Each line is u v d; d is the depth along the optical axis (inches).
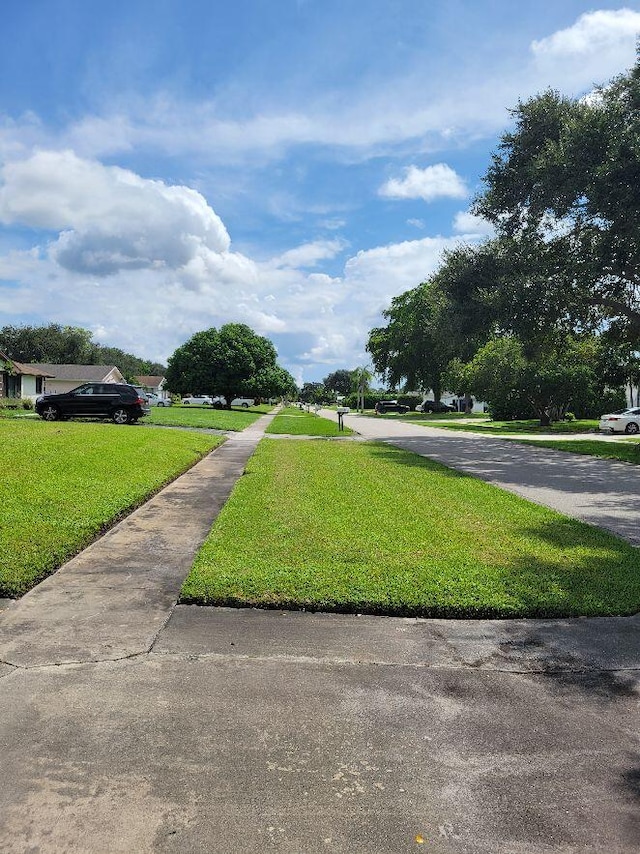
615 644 174.7
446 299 977.5
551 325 872.9
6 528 264.5
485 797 107.4
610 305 814.5
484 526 311.9
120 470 442.0
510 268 836.0
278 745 121.9
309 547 260.2
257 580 213.6
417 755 119.5
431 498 394.0
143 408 1076.5
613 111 684.7
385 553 252.7
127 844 95.0
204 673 152.6
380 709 136.9
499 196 869.2
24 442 491.8
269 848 95.0
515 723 132.0
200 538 288.0
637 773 115.0
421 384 2837.1
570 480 519.8
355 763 116.5
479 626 187.0
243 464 587.8
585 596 205.3
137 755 117.3
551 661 163.5
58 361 3535.9
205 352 2428.6
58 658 159.5
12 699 137.9
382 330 2957.7
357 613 195.5
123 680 148.1
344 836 97.7
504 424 1621.6
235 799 105.5
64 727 126.6
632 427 1231.5
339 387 6545.3
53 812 101.3
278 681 149.3
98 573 231.5
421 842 96.8
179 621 185.9
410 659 163.3
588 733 128.6
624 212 661.9
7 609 194.1
